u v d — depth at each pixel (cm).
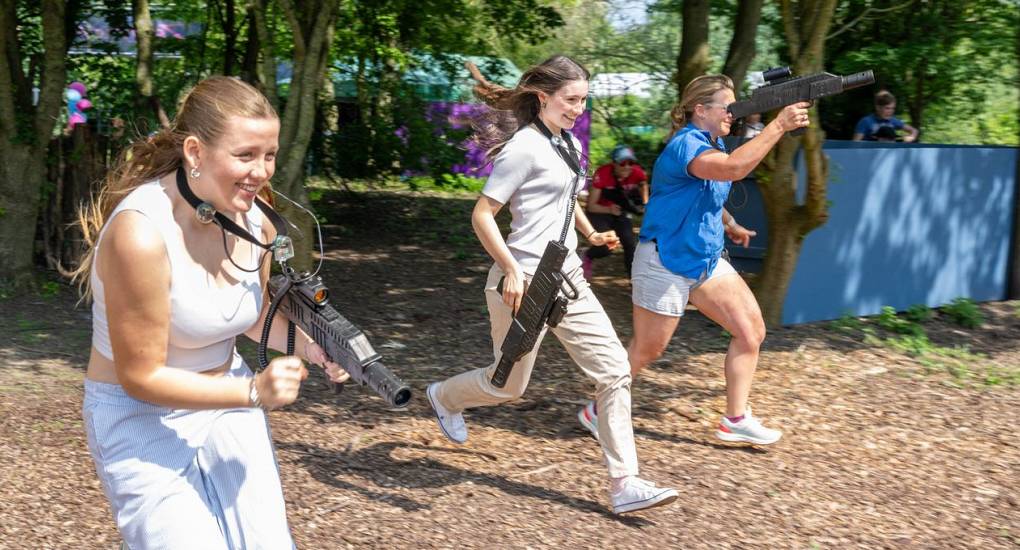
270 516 247
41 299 845
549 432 526
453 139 1459
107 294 222
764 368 670
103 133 1070
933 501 452
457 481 452
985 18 1233
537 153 406
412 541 389
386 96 1452
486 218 406
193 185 230
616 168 898
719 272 487
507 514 418
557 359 676
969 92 1396
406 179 1555
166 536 231
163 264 222
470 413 551
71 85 1148
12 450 480
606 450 415
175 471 238
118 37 1217
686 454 500
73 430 515
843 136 1375
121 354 223
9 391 585
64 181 939
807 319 812
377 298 893
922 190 870
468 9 1508
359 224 1366
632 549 390
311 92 833
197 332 235
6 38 868
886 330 808
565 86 405
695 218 474
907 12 1233
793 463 494
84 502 421
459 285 972
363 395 578
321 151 1425
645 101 1573
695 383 627
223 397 225
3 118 845
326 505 420
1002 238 947
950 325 851
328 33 916
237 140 223
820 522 424
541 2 1594
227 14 1340
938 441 537
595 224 902
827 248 816
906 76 1294
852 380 650
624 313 858
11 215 853
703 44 877
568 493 444
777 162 761
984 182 920
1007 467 501
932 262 891
